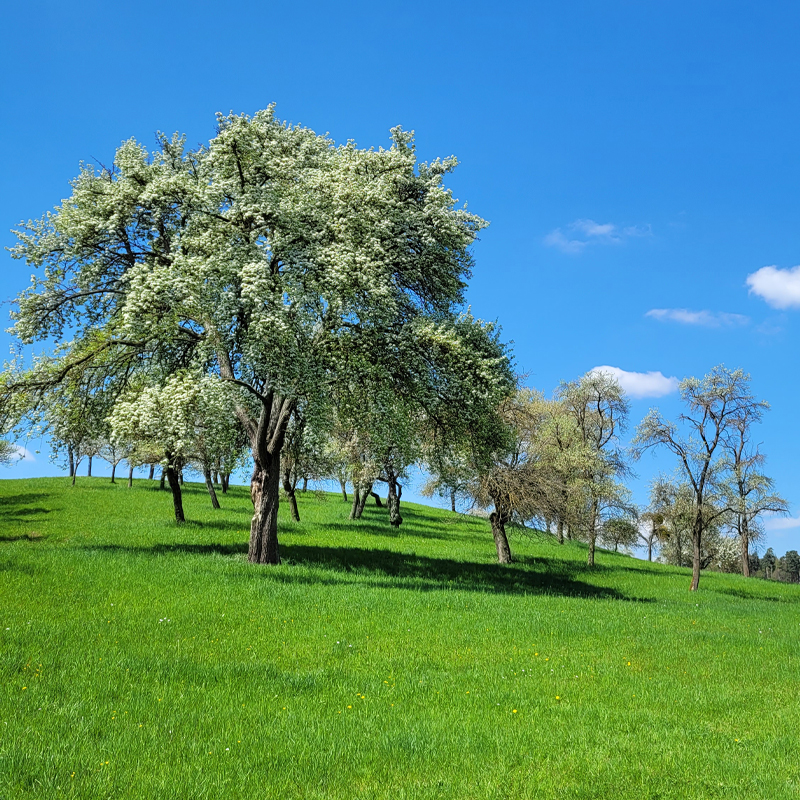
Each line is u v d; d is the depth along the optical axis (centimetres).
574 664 1436
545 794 796
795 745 986
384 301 2491
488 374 2712
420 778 828
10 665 1146
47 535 3412
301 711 1040
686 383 4069
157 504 4997
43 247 2523
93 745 855
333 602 1933
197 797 739
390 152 2705
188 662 1250
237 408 2555
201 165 2672
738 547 5959
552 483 3853
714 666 1495
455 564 3441
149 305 2247
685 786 828
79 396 2752
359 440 4653
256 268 2228
